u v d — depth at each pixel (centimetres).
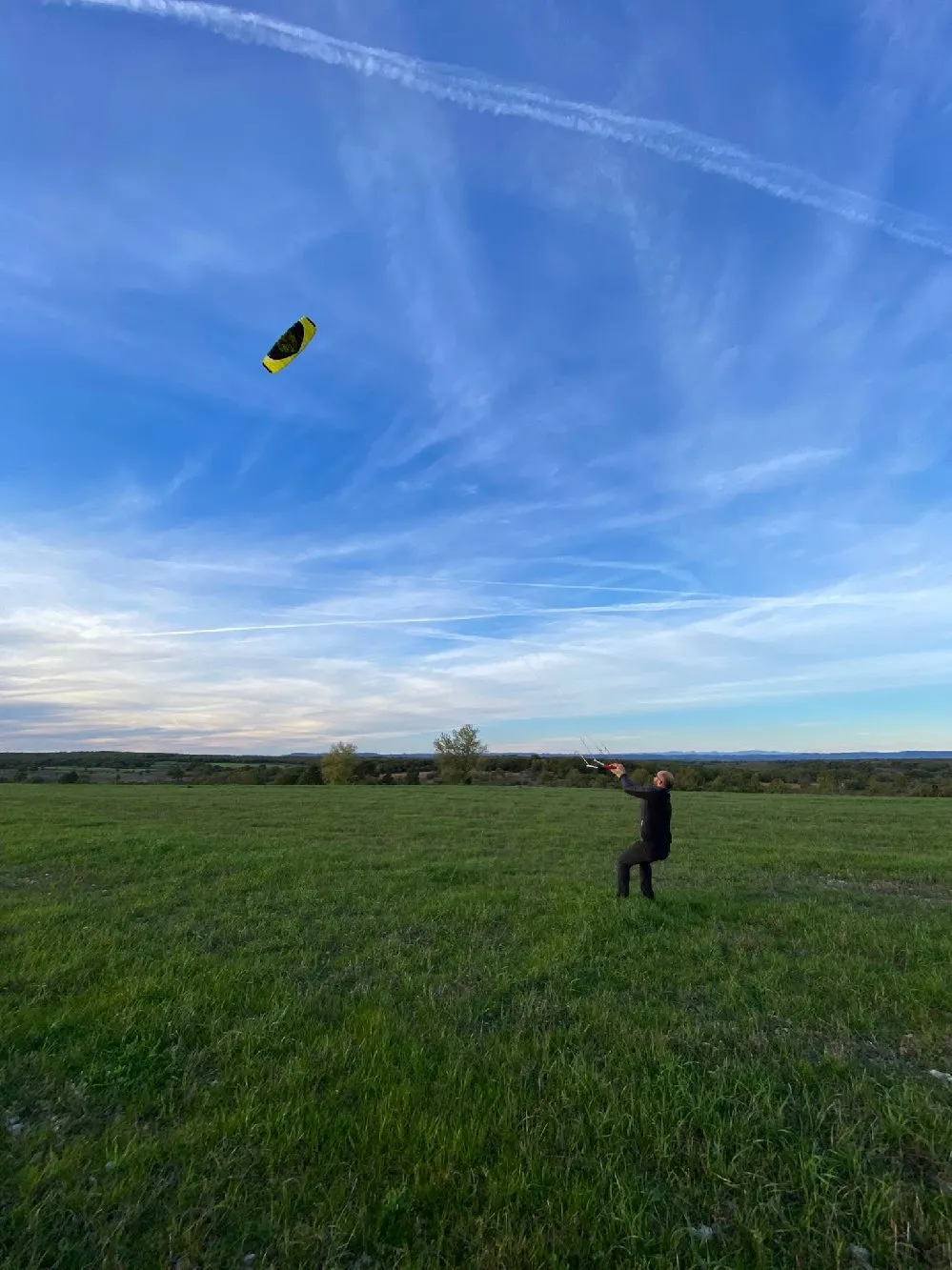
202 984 679
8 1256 326
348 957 791
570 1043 559
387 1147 412
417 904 1063
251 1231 345
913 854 1750
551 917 973
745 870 1453
